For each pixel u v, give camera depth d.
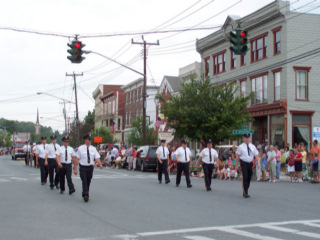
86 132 77.12
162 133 39.72
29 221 9.33
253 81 35.06
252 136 35.81
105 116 79.38
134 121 48.28
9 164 39.66
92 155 12.60
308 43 31.33
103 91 85.69
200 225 8.87
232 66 38.03
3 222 9.21
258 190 16.27
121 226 8.74
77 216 9.98
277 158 22.27
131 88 67.12
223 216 10.03
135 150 32.06
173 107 29.52
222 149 28.53
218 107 28.69
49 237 7.69
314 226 8.80
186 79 46.56
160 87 53.25
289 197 13.97
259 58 34.47
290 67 30.98
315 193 15.34
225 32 38.22
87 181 12.73
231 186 18.05
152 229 8.42
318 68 31.52
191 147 44.12
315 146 21.00
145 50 35.28
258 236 7.74
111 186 17.28
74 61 18.95
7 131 165.75
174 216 9.98
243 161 13.75
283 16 31.22
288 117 30.73
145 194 14.43
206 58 42.34
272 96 32.50
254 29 34.84
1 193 14.61
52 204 11.94
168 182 18.78
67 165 14.29
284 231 8.23
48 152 15.96
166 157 19.00
